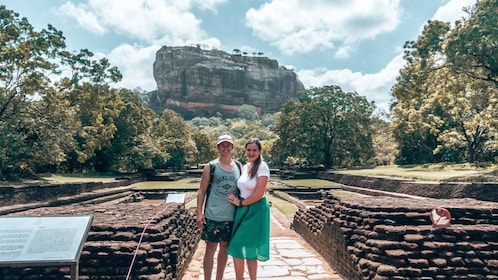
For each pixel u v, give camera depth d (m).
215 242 3.97
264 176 3.93
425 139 34.16
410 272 4.39
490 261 4.59
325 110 38.56
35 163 24.12
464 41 15.60
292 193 20.19
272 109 133.62
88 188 18.23
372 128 40.16
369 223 5.23
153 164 41.34
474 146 28.80
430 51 17.20
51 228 3.59
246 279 5.48
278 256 6.88
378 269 4.47
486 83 18.53
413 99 19.55
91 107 23.98
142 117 35.78
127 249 4.44
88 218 3.78
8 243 3.39
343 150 40.53
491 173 16.89
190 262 6.66
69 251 3.38
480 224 5.42
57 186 15.20
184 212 7.15
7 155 19.61
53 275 4.35
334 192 20.05
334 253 6.12
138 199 19.81
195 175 41.50
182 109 121.19
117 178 26.61
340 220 5.95
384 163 44.59
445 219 4.97
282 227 10.26
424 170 23.95
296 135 39.12
